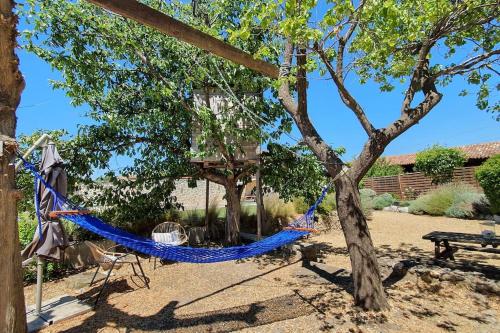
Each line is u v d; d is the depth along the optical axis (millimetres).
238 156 8008
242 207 12227
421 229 9578
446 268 5031
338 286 5012
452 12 4047
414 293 4637
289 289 4992
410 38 3814
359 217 4344
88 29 6348
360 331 3564
